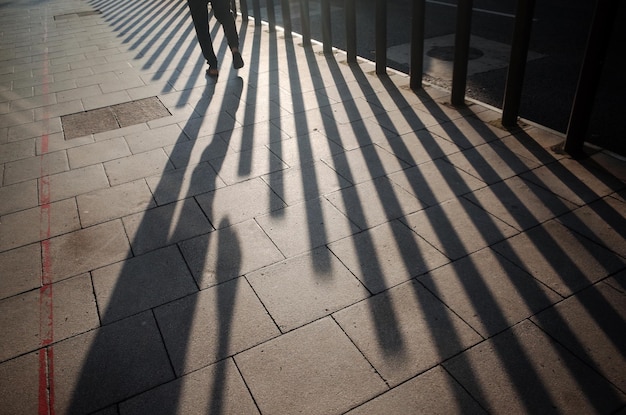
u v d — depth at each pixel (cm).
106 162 513
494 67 752
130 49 964
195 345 290
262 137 543
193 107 640
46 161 524
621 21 921
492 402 246
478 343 278
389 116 574
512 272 329
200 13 692
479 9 1137
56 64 898
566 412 239
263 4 1407
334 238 372
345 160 483
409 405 246
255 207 417
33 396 268
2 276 358
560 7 1102
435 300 310
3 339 304
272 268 346
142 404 258
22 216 429
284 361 275
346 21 737
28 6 1708
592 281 317
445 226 378
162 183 465
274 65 789
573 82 680
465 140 507
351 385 259
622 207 386
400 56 842
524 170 446
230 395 259
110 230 401
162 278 345
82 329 308
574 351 270
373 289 321
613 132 536
